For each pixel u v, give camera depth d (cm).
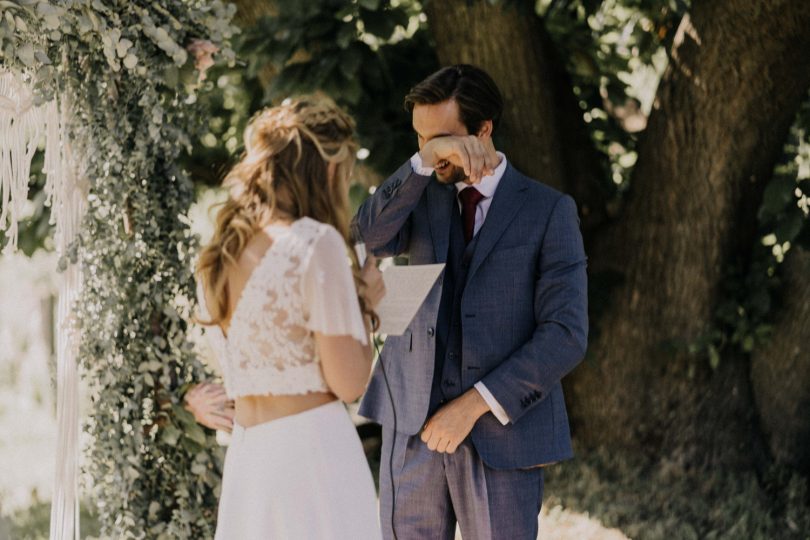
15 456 682
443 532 290
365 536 236
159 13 287
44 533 488
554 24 552
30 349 990
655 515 469
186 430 284
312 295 220
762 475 504
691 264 494
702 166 480
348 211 235
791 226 462
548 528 460
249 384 228
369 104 475
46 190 289
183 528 287
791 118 473
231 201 231
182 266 289
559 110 534
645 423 514
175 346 288
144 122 284
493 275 277
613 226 524
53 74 278
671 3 447
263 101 438
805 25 434
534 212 279
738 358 511
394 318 254
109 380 286
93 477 291
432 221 288
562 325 271
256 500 231
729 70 458
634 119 673
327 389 232
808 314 500
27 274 945
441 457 283
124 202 284
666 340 504
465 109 274
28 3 258
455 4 479
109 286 285
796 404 509
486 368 277
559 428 285
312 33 431
